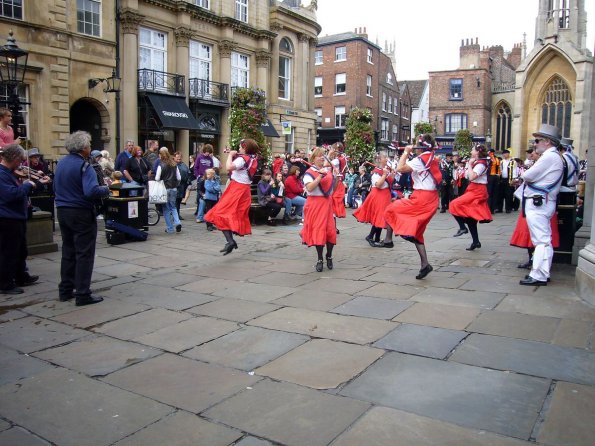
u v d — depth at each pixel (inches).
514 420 114.7
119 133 836.0
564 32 1530.5
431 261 305.4
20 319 199.9
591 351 153.8
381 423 114.5
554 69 1574.8
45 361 157.0
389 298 217.5
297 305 210.7
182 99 931.3
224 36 1010.7
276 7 1139.9
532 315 188.7
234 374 144.2
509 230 465.4
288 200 511.5
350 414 119.0
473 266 285.6
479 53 1819.6
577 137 1509.6
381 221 362.6
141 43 876.6
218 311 205.3
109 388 137.1
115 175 383.9
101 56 797.9
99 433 114.2
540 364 145.0
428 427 112.3
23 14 693.9
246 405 125.3
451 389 130.8
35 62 706.8
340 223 539.8
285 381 138.4
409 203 244.8
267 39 1110.4
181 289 243.4
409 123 2014.0
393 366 146.1
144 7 868.0
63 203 214.7
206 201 460.1
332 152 430.0
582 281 210.4
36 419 121.1
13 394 134.5
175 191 437.7
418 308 201.2
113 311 208.8
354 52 1563.7
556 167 228.5
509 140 1860.2
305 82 1251.2
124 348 166.9
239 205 315.9
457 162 651.5
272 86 1157.1
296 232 457.1
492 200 644.1
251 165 313.9
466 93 1809.8
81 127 851.4
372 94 1656.0
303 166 559.5
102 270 290.4
